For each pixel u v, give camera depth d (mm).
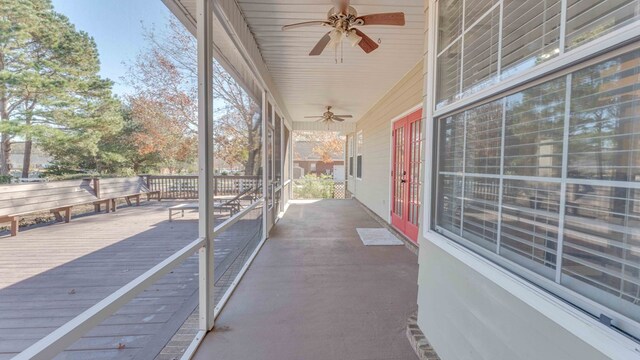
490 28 1453
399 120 5301
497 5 1395
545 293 1082
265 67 4379
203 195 2088
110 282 2760
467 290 1559
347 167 12602
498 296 1317
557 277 1063
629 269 847
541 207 1143
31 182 2877
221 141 12656
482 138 1529
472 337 1510
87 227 4668
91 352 1872
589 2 943
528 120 1206
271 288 2904
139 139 8719
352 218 6871
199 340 2008
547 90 1112
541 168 1140
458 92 1760
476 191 1576
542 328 1079
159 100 9875
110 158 5203
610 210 894
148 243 4109
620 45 841
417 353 1920
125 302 1240
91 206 5637
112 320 2262
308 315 2381
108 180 5766
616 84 867
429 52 2025
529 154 1201
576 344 952
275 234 5227
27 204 2836
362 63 4254
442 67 1942
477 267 1467
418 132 4406
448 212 1881
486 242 1480
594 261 940
